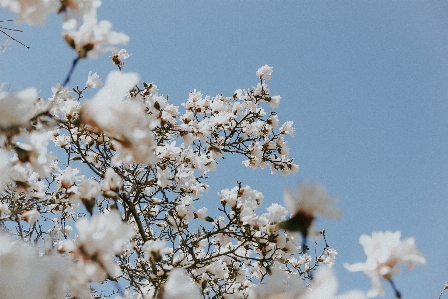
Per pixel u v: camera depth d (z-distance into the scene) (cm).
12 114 122
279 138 377
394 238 120
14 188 147
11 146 132
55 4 127
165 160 246
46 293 108
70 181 177
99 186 150
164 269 157
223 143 348
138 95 271
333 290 107
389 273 117
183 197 239
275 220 195
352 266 120
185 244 210
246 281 316
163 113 256
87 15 128
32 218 180
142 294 149
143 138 121
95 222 121
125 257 258
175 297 115
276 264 219
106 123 120
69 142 274
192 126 284
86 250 120
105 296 200
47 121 128
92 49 127
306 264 337
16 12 127
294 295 111
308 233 116
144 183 247
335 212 116
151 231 313
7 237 109
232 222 205
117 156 123
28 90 122
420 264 118
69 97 196
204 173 282
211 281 300
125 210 244
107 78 120
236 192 216
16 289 106
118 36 127
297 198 116
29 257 108
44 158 136
